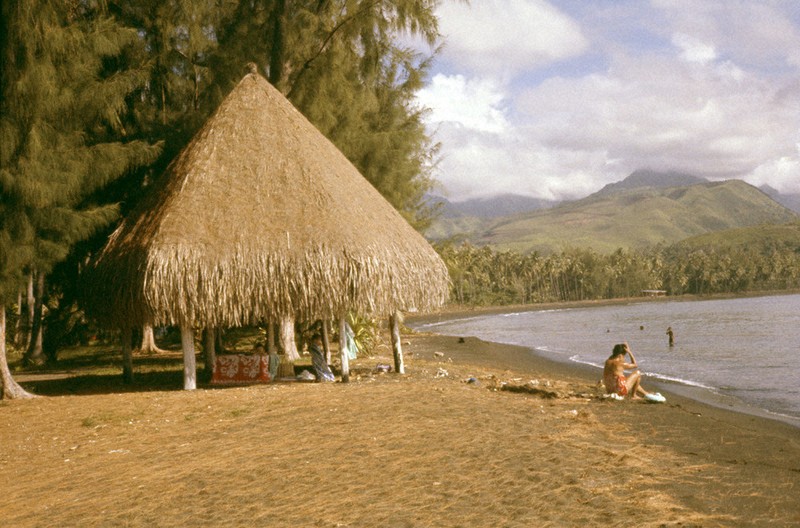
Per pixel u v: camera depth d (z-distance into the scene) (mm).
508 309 150375
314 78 21078
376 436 8547
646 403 11914
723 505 5711
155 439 9023
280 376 15219
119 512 5930
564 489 6113
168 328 33344
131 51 20000
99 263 14195
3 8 12773
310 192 13820
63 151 13859
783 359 29719
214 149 14320
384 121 25172
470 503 5801
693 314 94000
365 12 20953
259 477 6859
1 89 13031
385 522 5383
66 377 17969
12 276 13039
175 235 12812
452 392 12367
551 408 10875
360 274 12984
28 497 6609
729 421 13242
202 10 21438
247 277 12695
